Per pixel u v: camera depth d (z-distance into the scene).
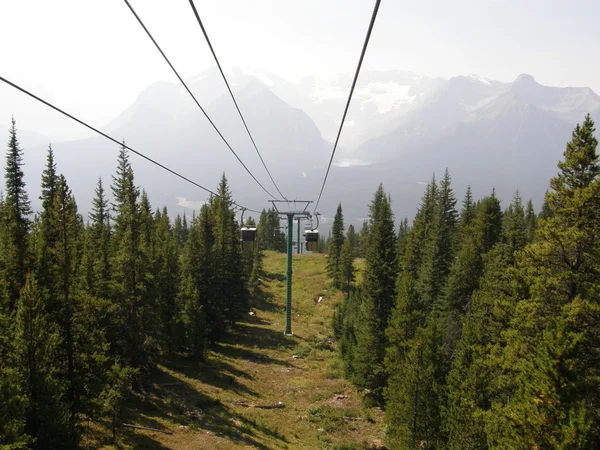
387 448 30.00
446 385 27.61
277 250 145.88
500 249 40.38
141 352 34.31
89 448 23.28
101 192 60.28
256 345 54.19
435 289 47.69
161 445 25.47
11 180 35.97
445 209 67.94
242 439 27.97
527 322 22.70
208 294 52.19
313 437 30.80
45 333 21.02
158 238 54.28
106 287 31.97
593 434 16.73
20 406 17.06
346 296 76.19
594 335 19.31
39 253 28.86
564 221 22.42
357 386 40.16
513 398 21.22
